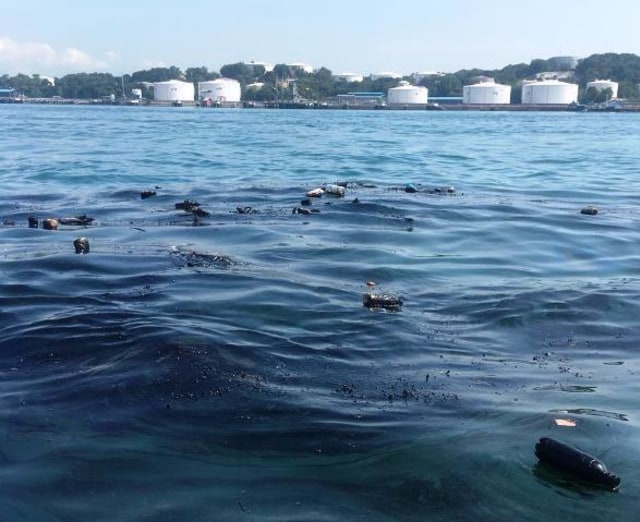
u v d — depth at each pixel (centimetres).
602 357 718
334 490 468
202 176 2342
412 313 828
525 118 10125
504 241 1256
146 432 538
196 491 464
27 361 662
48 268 985
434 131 5859
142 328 728
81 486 469
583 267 1081
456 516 442
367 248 1159
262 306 822
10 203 1678
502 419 566
